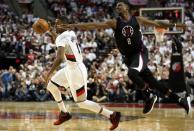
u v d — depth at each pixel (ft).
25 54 56.49
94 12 67.97
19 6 71.46
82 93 20.83
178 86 42.98
